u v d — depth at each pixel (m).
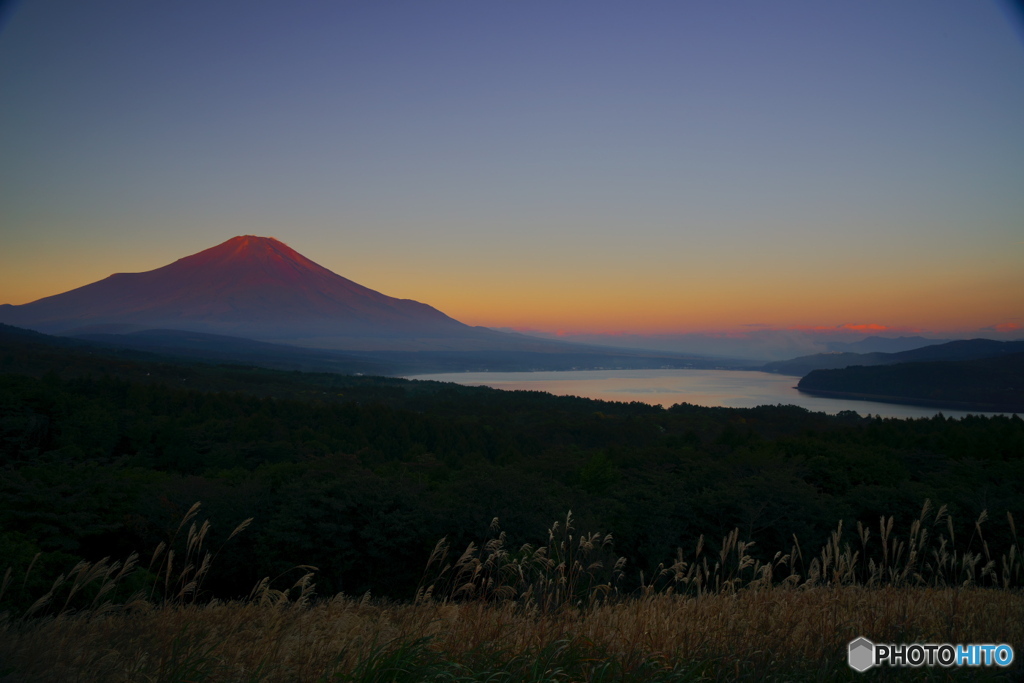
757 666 4.44
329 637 4.53
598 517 23.22
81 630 4.78
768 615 5.53
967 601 6.06
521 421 90.12
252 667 4.05
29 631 4.60
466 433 72.06
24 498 18.55
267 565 22.64
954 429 51.44
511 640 4.49
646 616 5.28
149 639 4.52
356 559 23.55
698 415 90.56
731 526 23.30
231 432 59.41
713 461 37.97
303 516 23.38
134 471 33.06
